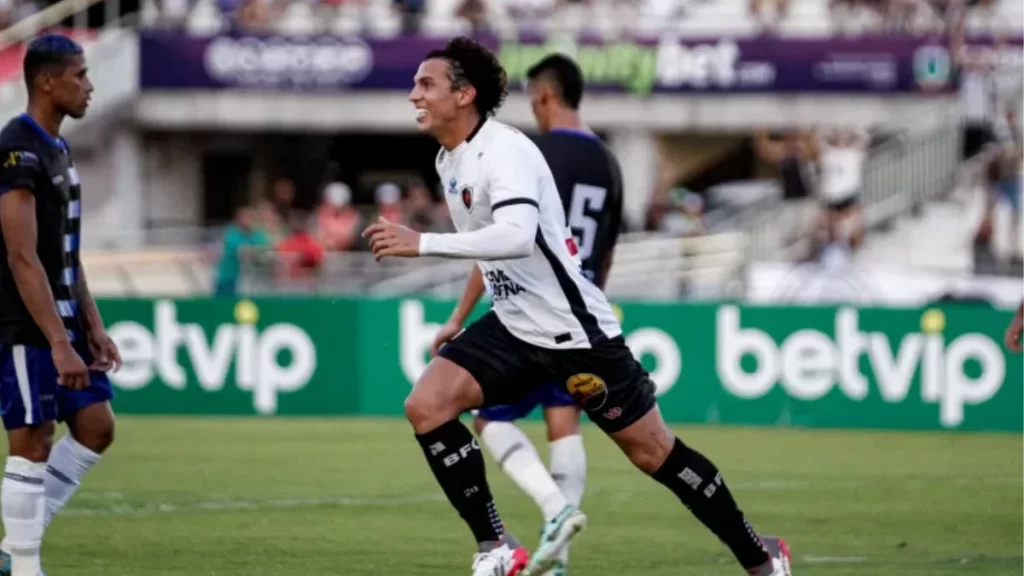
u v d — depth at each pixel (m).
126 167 85.75
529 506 31.14
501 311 20.08
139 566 24.16
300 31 84.75
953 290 62.59
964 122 73.19
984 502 31.41
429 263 67.94
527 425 47.09
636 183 81.06
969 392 45.00
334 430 44.31
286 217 76.25
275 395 47.97
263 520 28.77
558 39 80.38
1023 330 26.39
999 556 25.31
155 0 86.69
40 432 20.66
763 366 46.03
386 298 47.81
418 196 74.00
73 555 25.08
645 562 24.91
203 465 36.78
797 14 81.19
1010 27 77.88
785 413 45.91
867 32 79.00
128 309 48.22
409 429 44.56
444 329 23.16
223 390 48.03
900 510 30.36
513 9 83.12
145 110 85.00
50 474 21.64
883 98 77.81
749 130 80.12
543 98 24.03
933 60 76.88
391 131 85.88
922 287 62.84
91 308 21.59
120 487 33.16
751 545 20.25
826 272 63.50
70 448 21.80
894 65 77.38
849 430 45.16
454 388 19.91
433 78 19.55
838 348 45.56
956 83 76.50
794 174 73.69
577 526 19.56
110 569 23.88
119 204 85.62
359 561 24.70
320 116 83.81
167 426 45.28
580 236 23.48
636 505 30.95
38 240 20.38
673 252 67.31
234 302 47.97
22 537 20.59
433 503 30.92
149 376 48.28
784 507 30.72
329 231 73.19
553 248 19.62
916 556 25.31
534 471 21.53
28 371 20.33
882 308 45.38
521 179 19.16
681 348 46.47
